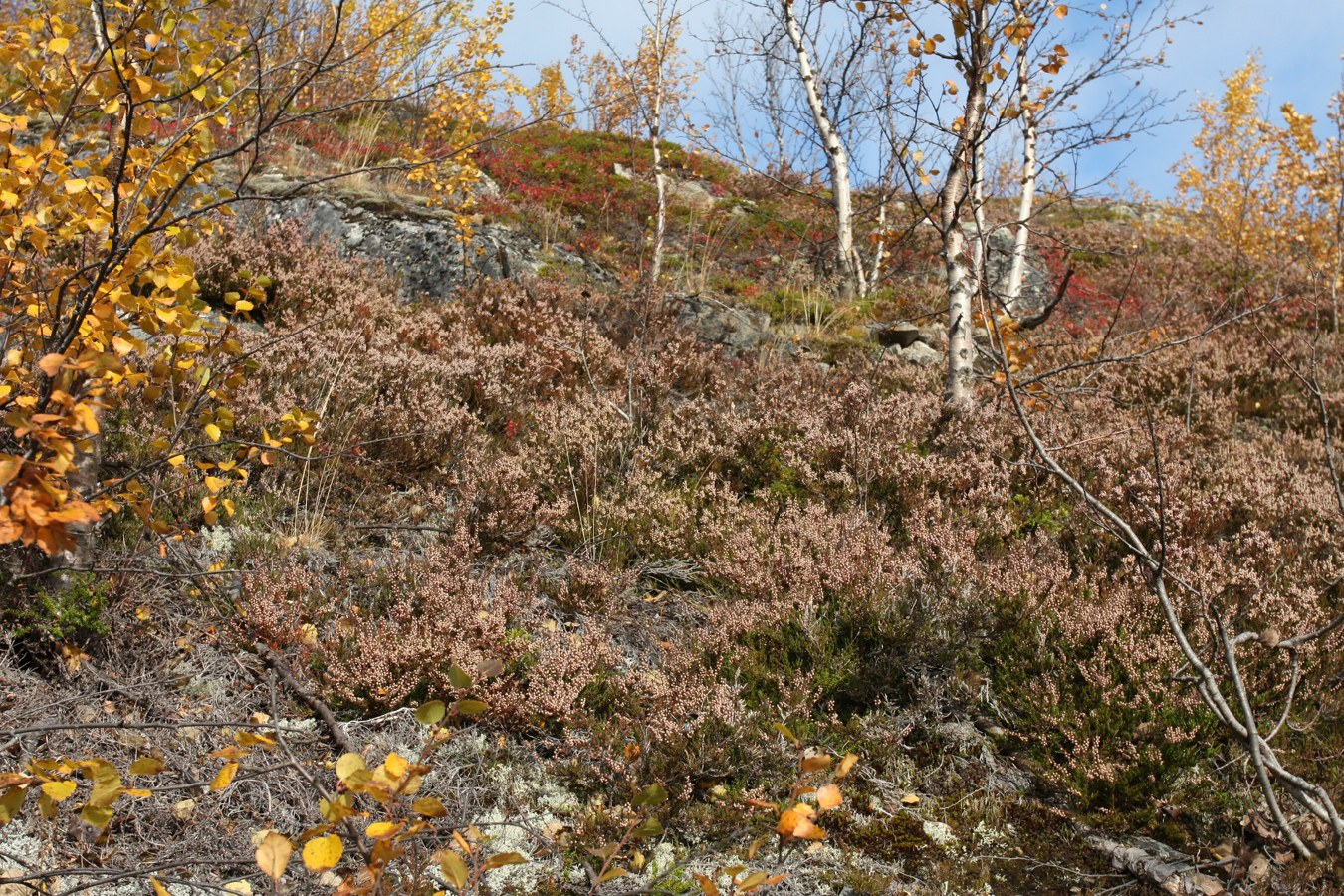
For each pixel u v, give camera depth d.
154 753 3.15
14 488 1.72
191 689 3.58
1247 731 3.09
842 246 13.08
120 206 2.98
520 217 12.45
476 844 2.64
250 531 4.57
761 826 3.41
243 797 3.12
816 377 8.62
